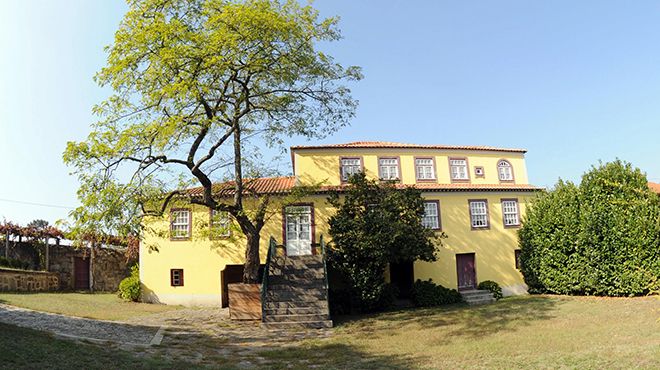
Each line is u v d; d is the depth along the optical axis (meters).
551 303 19.56
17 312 14.34
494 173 25.77
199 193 22.44
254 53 15.68
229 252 22.20
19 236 24.92
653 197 19.72
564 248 21.83
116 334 12.59
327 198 21.47
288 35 15.42
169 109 15.49
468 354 11.11
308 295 17.75
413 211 20.27
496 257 24.25
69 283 26.55
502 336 13.27
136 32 14.55
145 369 9.05
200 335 14.26
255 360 11.09
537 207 23.55
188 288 21.97
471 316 17.39
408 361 10.71
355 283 19.58
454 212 24.09
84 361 8.78
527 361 10.07
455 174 25.19
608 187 20.91
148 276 22.27
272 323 16.09
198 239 21.50
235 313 17.44
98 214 13.70
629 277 19.44
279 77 16.77
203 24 15.32
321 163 23.75
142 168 15.32
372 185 20.53
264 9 15.13
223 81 16.84
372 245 18.95
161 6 15.49
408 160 24.66
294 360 11.12
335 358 11.30
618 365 9.20
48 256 25.67
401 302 22.22
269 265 19.73
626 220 19.80
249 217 20.73
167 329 14.74
